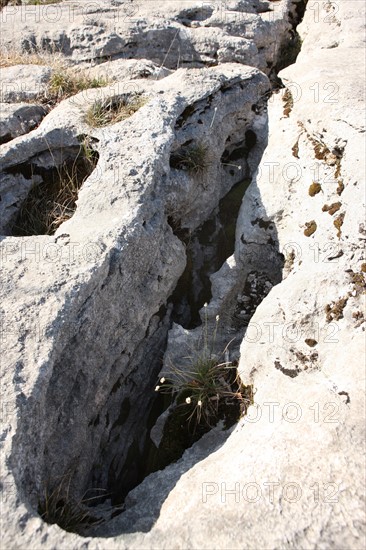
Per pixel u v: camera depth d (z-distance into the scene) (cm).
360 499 281
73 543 282
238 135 576
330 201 449
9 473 300
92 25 696
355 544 267
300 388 367
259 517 283
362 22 659
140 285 445
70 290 377
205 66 683
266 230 494
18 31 716
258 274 497
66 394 377
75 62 691
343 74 514
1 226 484
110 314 411
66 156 510
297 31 761
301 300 415
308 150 489
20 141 494
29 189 502
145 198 449
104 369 411
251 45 676
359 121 447
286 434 323
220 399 433
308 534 272
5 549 277
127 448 450
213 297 498
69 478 374
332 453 302
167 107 512
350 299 397
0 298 378
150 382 478
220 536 278
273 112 564
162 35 679
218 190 549
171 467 397
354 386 333
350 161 440
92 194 457
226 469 325
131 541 287
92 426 409
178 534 287
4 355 346
